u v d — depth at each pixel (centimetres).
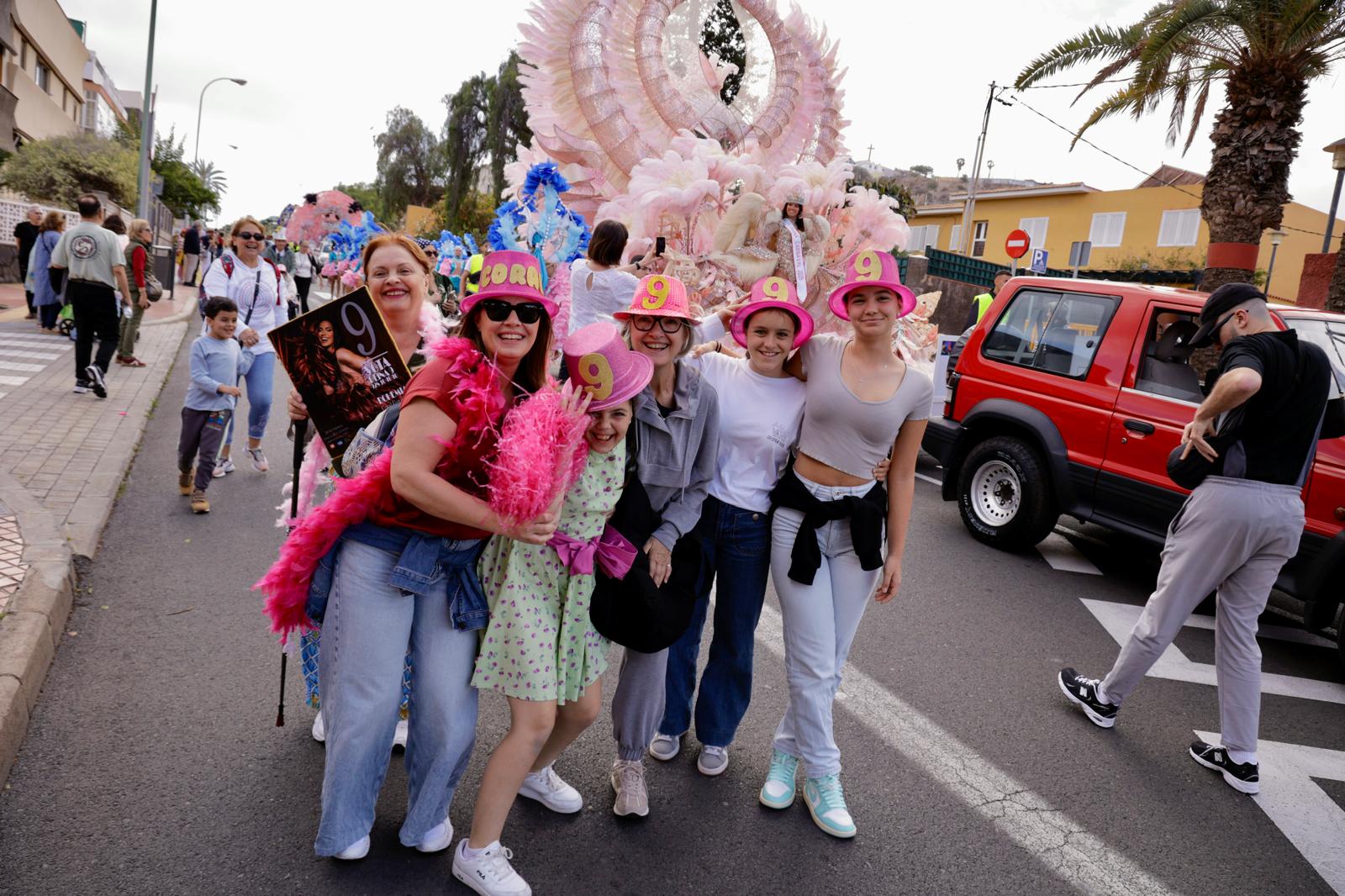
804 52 653
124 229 1001
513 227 368
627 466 258
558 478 216
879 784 325
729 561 304
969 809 314
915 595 537
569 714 260
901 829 299
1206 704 428
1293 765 378
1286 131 938
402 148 4559
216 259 581
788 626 299
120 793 269
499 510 210
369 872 248
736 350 483
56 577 387
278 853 251
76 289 791
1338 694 464
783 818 298
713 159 545
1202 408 350
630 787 287
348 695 234
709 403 273
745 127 636
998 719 386
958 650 459
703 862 271
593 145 602
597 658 253
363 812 246
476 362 219
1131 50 1068
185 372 1052
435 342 233
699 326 330
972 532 671
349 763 236
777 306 282
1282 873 298
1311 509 490
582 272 472
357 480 230
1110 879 284
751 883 263
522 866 260
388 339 253
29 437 649
